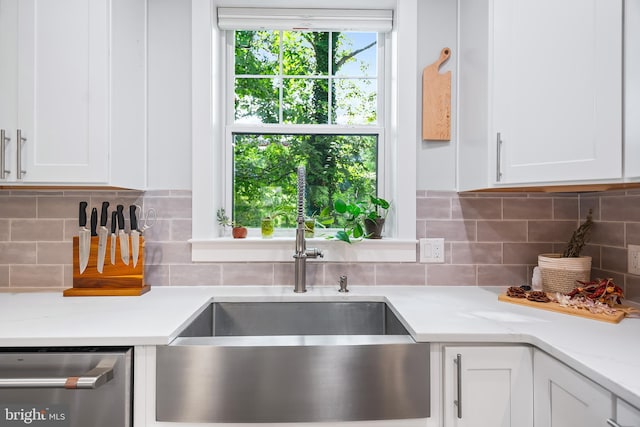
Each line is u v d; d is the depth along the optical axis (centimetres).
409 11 157
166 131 156
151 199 155
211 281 156
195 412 94
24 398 92
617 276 135
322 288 154
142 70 153
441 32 159
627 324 105
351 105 176
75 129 124
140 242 144
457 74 158
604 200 142
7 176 122
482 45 135
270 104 175
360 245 157
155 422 96
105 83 125
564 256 143
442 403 98
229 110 172
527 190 145
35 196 151
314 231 168
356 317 143
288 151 172
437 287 156
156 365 95
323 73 176
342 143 173
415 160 157
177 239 155
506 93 124
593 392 76
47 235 151
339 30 168
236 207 171
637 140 93
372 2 160
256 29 167
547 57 112
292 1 159
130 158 142
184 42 156
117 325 103
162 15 156
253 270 156
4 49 123
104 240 135
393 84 165
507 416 97
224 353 94
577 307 117
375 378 96
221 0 158
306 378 95
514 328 101
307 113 176
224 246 154
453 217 158
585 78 104
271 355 94
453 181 159
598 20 100
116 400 93
